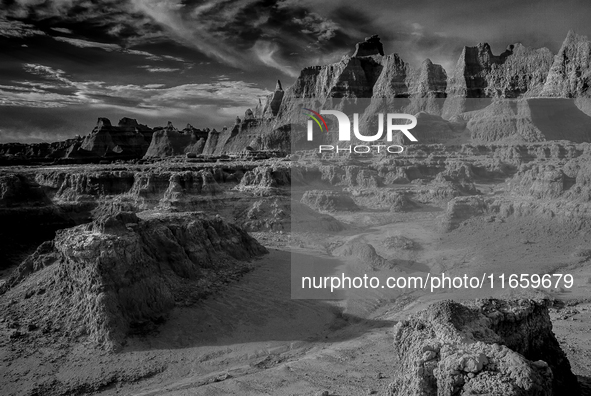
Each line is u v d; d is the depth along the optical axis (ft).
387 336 116.67
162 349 107.65
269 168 346.95
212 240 163.02
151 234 138.62
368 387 86.22
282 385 90.68
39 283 125.80
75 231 130.31
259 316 126.11
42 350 103.35
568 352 98.37
